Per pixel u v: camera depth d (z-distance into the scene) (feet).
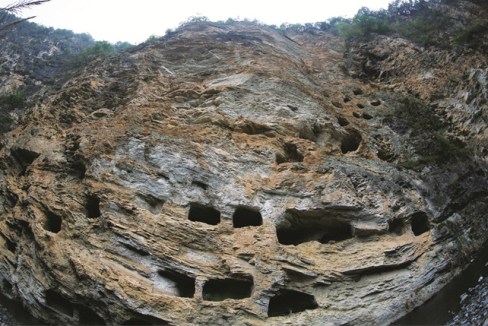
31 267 49.73
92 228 49.34
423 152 64.03
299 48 98.43
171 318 44.24
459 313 44.29
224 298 47.98
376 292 48.39
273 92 68.08
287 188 55.26
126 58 78.84
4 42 110.83
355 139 66.90
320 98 71.41
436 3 101.19
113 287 44.86
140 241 48.29
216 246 49.57
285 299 49.14
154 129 59.52
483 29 77.87
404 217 54.54
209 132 60.75
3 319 48.80
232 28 96.02
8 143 66.33
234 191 54.29
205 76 73.77
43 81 98.12
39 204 53.16
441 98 74.18
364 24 100.89
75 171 56.75
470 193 58.54
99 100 70.13
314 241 51.90
